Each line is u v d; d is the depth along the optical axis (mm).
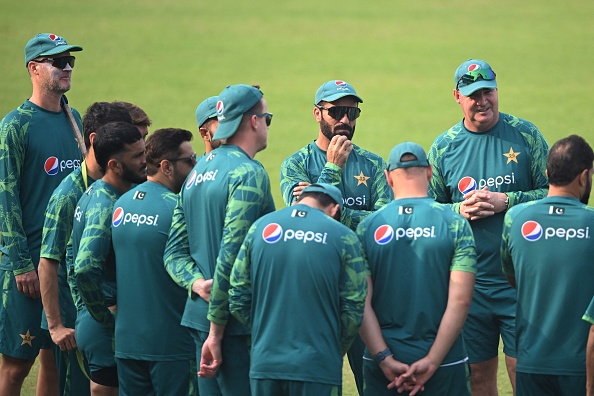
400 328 20219
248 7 122438
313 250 19203
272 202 20859
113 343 22797
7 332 26406
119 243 21844
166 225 21734
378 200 24938
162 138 22250
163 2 122750
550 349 20359
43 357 26953
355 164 25234
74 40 99188
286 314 19219
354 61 94812
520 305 20875
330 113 24906
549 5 119312
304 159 25594
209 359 20281
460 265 19891
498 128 25609
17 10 110938
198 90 81250
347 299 19422
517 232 20719
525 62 91000
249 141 21094
